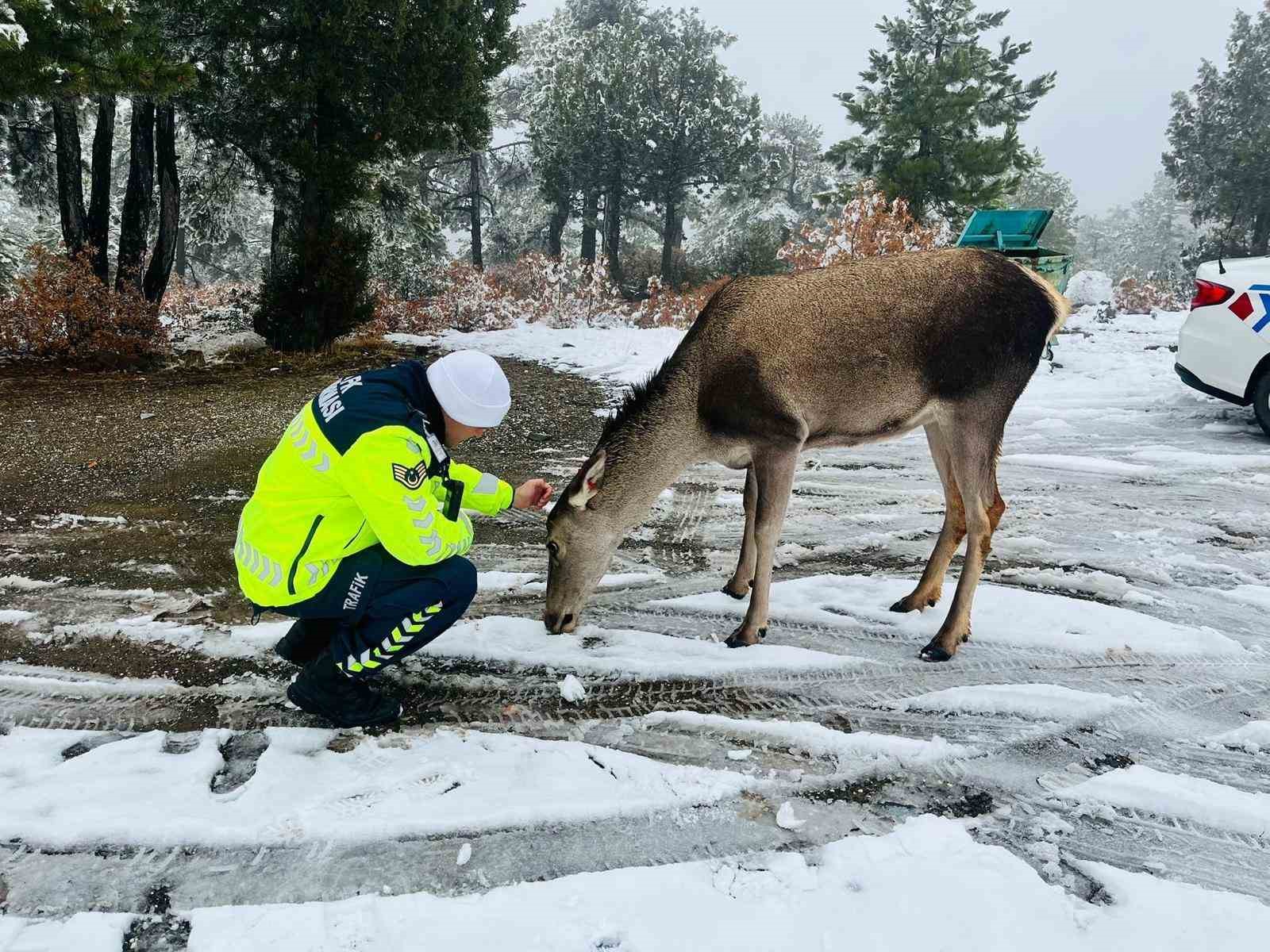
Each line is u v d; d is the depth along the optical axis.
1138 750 3.18
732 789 2.96
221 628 4.23
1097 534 5.45
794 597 4.59
